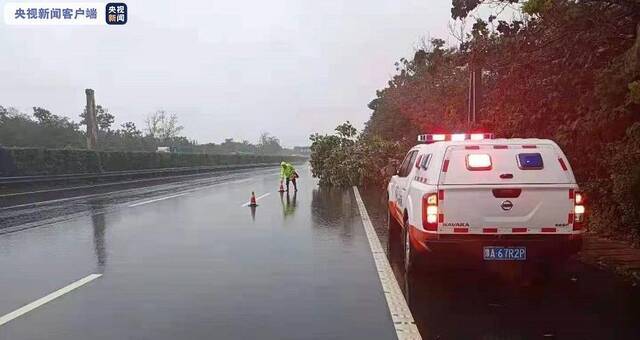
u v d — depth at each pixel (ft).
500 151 22.18
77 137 153.48
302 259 28.25
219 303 20.06
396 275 24.59
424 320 18.01
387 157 89.71
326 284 22.89
